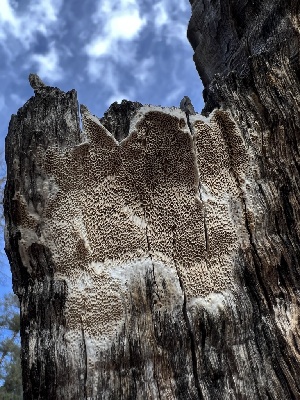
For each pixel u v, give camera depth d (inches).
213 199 18.9
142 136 18.7
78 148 18.5
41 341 16.9
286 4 24.1
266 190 19.4
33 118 19.4
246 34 27.3
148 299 17.5
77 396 16.0
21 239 17.7
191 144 18.9
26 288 17.7
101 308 17.4
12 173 18.5
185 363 16.6
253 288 18.1
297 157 20.3
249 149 19.8
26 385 16.5
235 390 16.2
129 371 16.4
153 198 18.6
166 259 18.1
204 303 17.7
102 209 18.2
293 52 22.8
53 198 18.2
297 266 18.6
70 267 17.8
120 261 18.0
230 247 18.6
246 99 20.7
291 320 17.6
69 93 20.0
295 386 16.4
